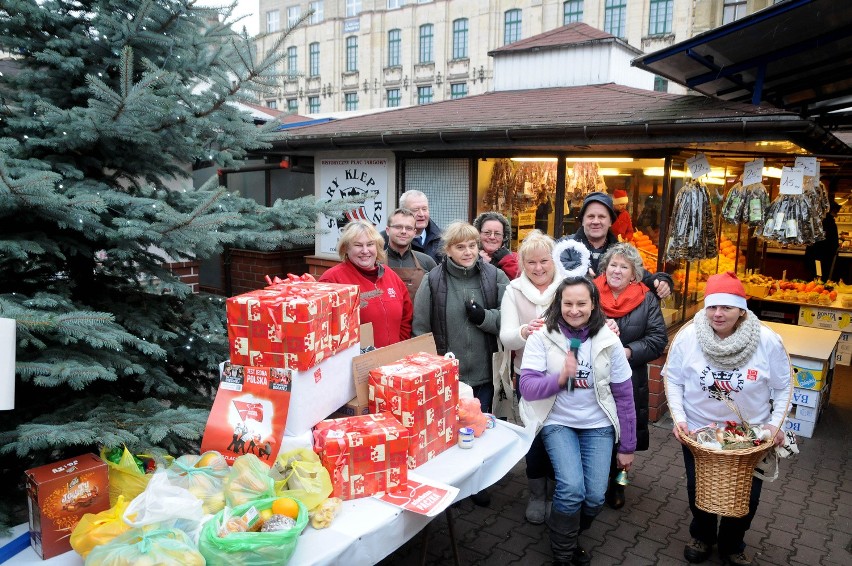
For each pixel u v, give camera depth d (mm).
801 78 5402
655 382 5707
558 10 41375
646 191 5902
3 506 2797
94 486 2396
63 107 3389
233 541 2002
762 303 8297
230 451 2588
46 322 2365
